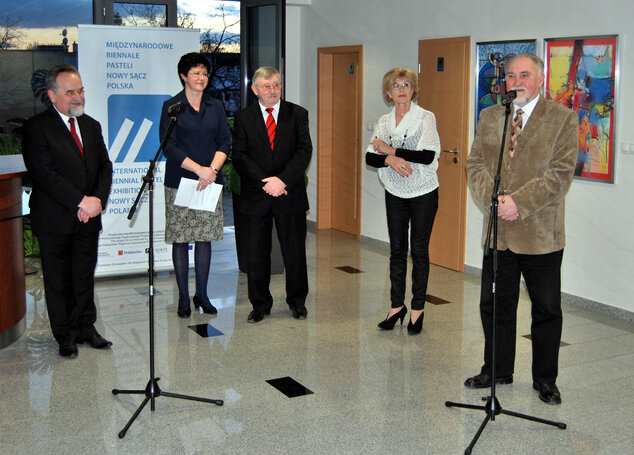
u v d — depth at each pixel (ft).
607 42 15.90
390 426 10.69
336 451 9.89
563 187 10.56
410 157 14.05
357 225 25.95
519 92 10.63
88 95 18.20
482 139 11.32
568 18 16.93
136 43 18.39
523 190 10.64
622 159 15.93
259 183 14.99
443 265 21.63
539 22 17.72
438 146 14.34
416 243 14.71
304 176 15.71
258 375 12.68
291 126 15.15
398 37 22.93
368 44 24.48
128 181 18.92
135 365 13.14
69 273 13.82
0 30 27.99
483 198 11.20
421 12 21.79
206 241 16.03
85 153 13.32
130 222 19.15
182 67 14.89
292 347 14.17
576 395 11.94
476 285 19.34
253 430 10.51
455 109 20.59
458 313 16.65
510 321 12.05
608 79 15.96
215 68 37.78
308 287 17.72
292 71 28.89
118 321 15.81
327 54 27.04
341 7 25.77
